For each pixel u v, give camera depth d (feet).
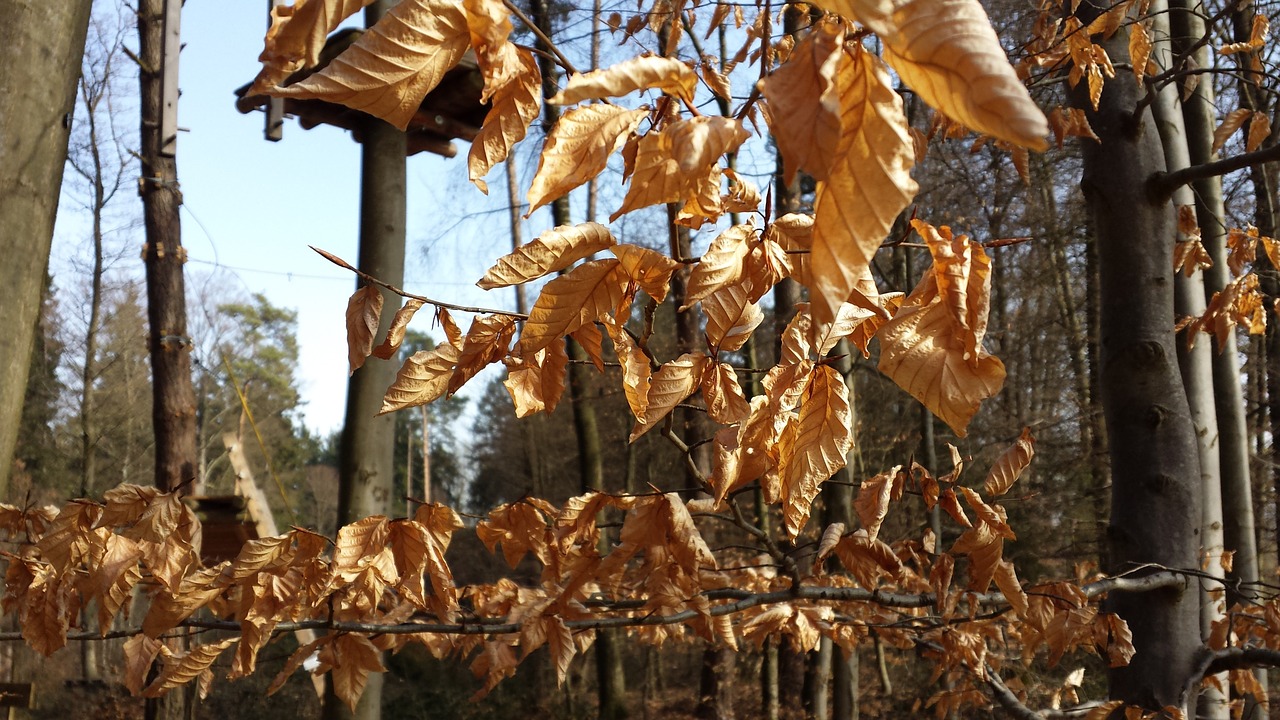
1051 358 45.68
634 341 4.29
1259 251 24.97
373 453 12.00
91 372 55.21
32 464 56.90
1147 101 9.60
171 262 25.84
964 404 3.04
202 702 42.78
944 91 1.71
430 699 54.75
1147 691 9.26
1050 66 11.14
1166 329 9.73
